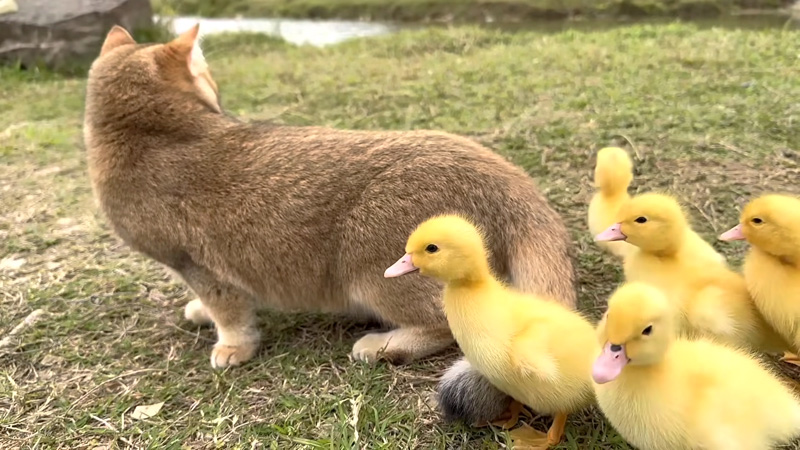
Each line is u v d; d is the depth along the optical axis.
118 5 2.22
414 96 1.53
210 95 0.85
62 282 0.95
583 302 0.85
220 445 0.71
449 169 0.77
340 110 1.49
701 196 1.01
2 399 0.77
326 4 4.13
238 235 0.78
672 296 0.72
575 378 0.65
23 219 1.12
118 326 0.87
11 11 2.13
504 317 0.66
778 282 0.69
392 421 0.71
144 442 0.72
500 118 1.32
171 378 0.79
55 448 0.72
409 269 0.67
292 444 0.70
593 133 1.19
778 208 0.68
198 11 4.35
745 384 0.62
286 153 0.79
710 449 0.60
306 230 0.78
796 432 0.63
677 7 3.25
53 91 1.90
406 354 0.77
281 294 0.80
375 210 0.77
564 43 1.94
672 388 0.61
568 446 0.68
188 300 0.91
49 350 0.83
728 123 1.19
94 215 1.12
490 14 3.61
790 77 1.39
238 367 0.80
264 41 2.63
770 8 3.18
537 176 1.10
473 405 0.69
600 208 0.87
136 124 0.80
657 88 1.40
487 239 0.76
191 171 0.79
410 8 3.87
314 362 0.79
